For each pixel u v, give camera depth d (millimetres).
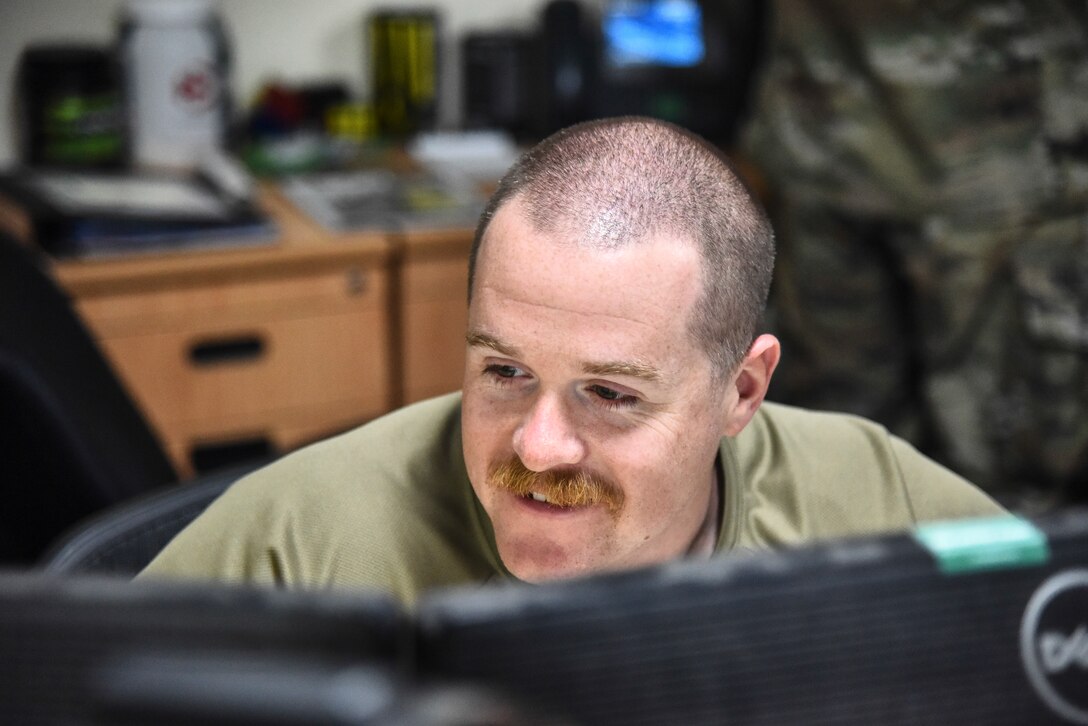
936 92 2830
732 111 3438
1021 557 517
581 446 1012
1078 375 2834
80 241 2574
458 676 472
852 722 502
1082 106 2795
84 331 1754
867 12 2885
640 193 1004
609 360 972
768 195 3166
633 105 3424
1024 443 2926
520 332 979
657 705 484
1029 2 2803
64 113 3010
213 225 2672
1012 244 2846
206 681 352
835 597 500
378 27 3365
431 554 1183
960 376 2967
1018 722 520
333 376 2863
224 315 2711
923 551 511
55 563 1197
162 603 444
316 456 1225
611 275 964
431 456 1222
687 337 1012
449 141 3354
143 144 3066
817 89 2979
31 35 3150
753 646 493
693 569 494
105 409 1706
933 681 509
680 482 1065
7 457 1603
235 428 2811
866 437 1366
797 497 1291
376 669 372
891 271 3037
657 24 3373
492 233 1014
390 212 2887
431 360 2953
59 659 435
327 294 2787
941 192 2852
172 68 2998
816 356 3131
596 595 483
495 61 3404
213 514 1207
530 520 1057
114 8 3205
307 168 3201
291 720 345
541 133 3432
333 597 455
